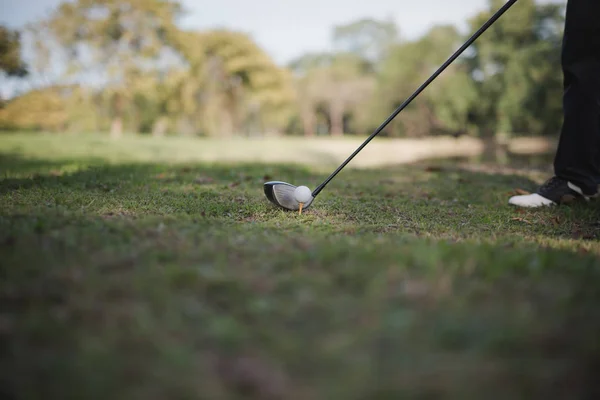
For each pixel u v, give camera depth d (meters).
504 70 21.83
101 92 29.27
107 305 1.32
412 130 31.64
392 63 31.88
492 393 0.99
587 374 1.05
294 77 42.56
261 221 2.70
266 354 1.12
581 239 2.63
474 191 4.57
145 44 28.91
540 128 21.36
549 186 3.83
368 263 1.65
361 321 1.25
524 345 1.14
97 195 3.35
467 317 1.25
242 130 45.69
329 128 46.72
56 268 1.55
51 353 1.10
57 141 15.25
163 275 1.50
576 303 1.36
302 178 5.41
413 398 0.97
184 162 7.84
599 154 3.68
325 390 0.99
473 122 24.50
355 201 3.68
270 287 1.46
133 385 1.00
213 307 1.35
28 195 3.21
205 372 1.04
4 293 1.38
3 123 28.14
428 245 1.96
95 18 27.42
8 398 0.95
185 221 2.40
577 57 3.57
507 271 1.62
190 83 32.66
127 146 14.25
